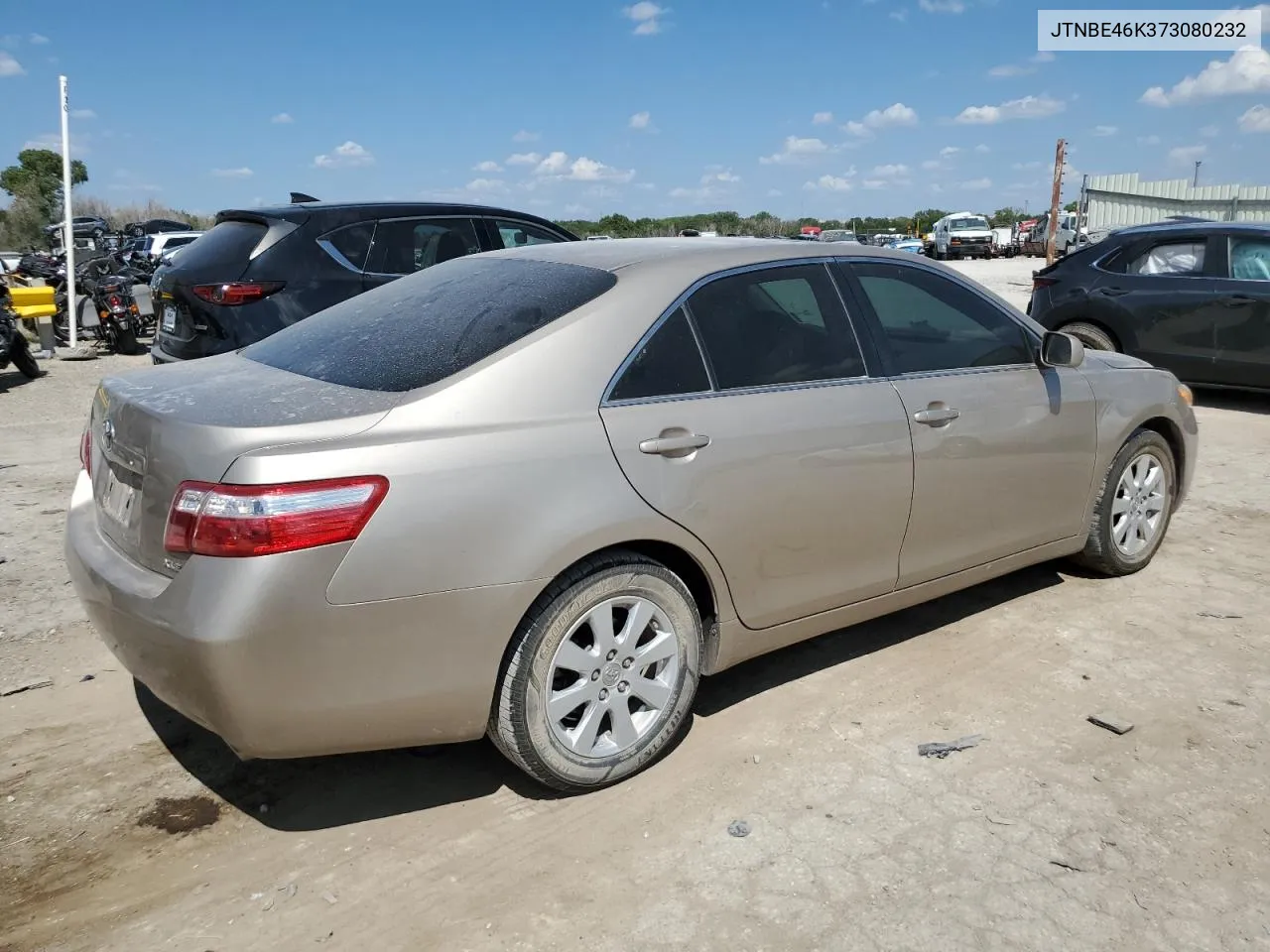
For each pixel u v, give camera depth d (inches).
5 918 102.1
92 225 1062.4
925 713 142.3
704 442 123.7
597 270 131.8
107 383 130.1
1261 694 147.9
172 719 141.7
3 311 416.5
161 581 105.2
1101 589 188.2
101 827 117.0
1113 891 105.3
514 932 99.8
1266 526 227.0
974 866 109.1
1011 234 1803.6
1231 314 338.6
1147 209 1064.8
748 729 138.1
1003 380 161.3
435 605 105.5
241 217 278.4
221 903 104.4
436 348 119.8
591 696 120.0
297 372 124.1
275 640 99.0
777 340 136.8
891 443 142.9
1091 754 131.6
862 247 152.6
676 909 102.7
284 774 128.3
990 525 161.2
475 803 121.7
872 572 146.0
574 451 113.6
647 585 121.5
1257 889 105.7
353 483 101.3
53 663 157.9
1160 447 192.5
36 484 258.7
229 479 99.3
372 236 282.0
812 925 100.3
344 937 99.5
